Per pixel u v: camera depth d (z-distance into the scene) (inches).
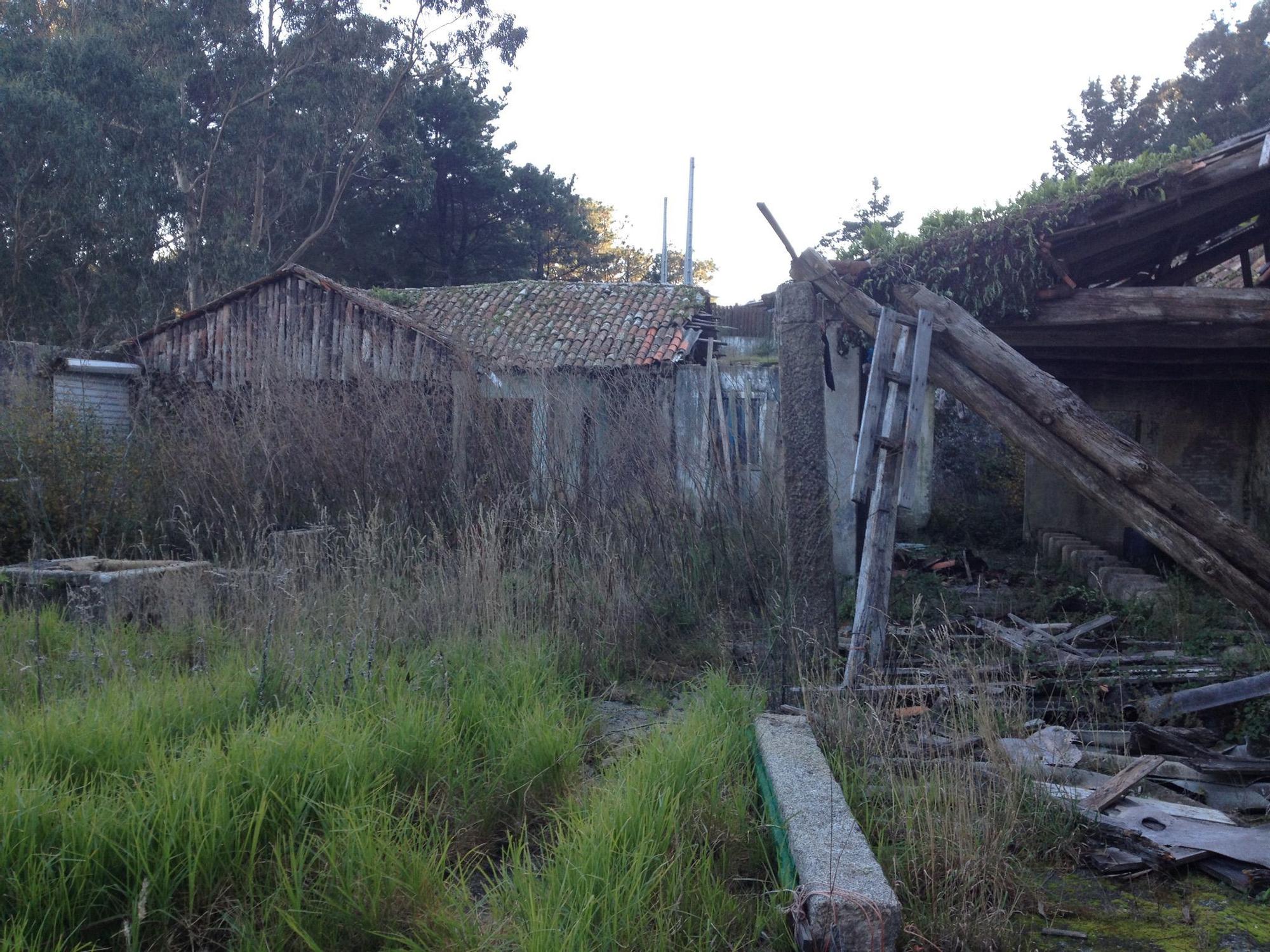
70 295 877.8
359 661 197.6
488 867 141.5
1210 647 257.1
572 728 185.3
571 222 1496.1
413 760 159.5
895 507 238.4
